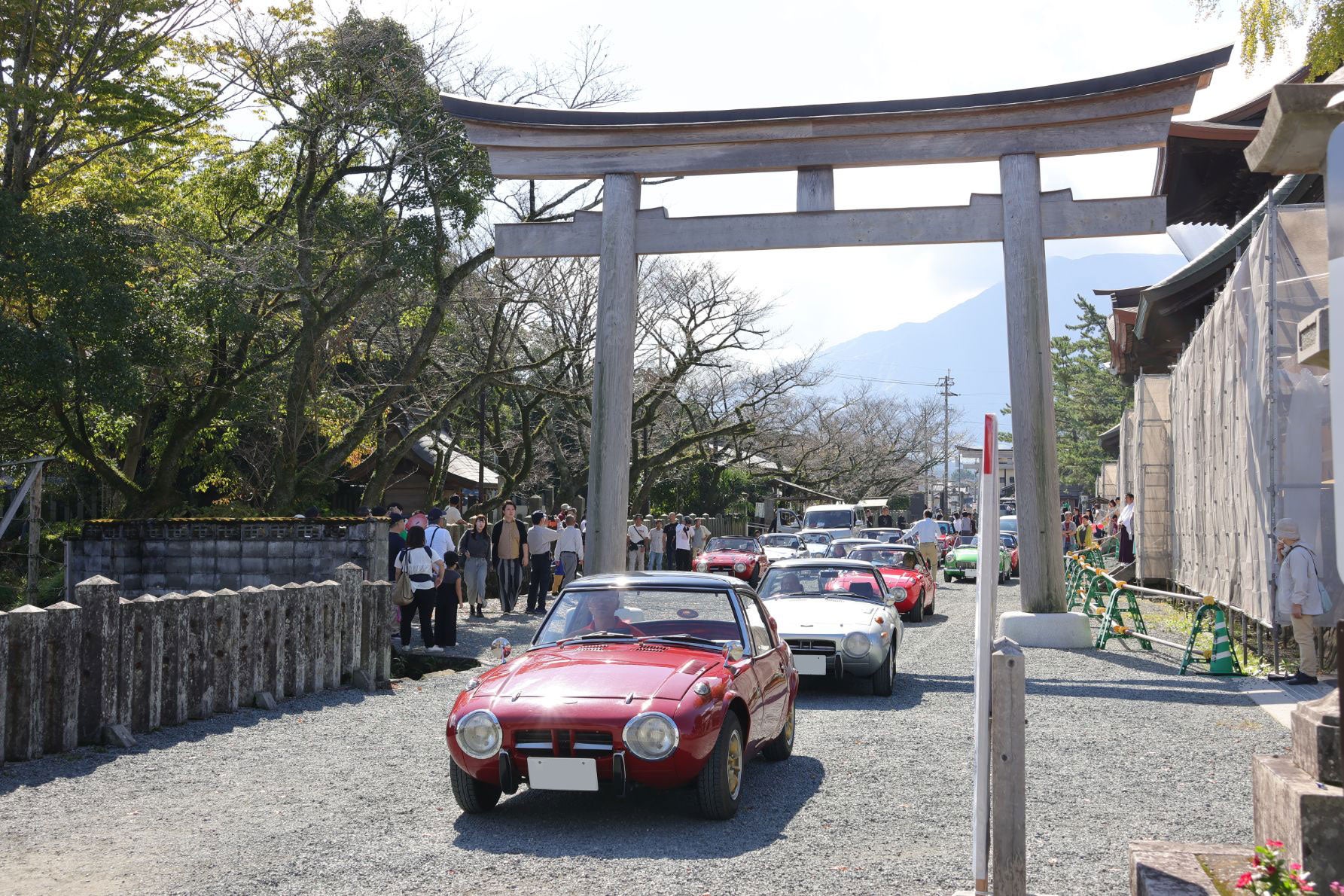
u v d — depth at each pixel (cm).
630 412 1608
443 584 1559
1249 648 1538
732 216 1591
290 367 2509
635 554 2759
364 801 717
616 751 621
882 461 6775
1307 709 433
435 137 2192
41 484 1939
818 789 752
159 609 939
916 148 1544
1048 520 1559
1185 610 2059
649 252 1616
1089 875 558
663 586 793
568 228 1638
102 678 873
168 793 736
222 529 1656
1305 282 1304
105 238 1933
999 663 495
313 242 2209
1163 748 892
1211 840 628
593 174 1620
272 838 628
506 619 1975
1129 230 1500
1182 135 2006
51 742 833
